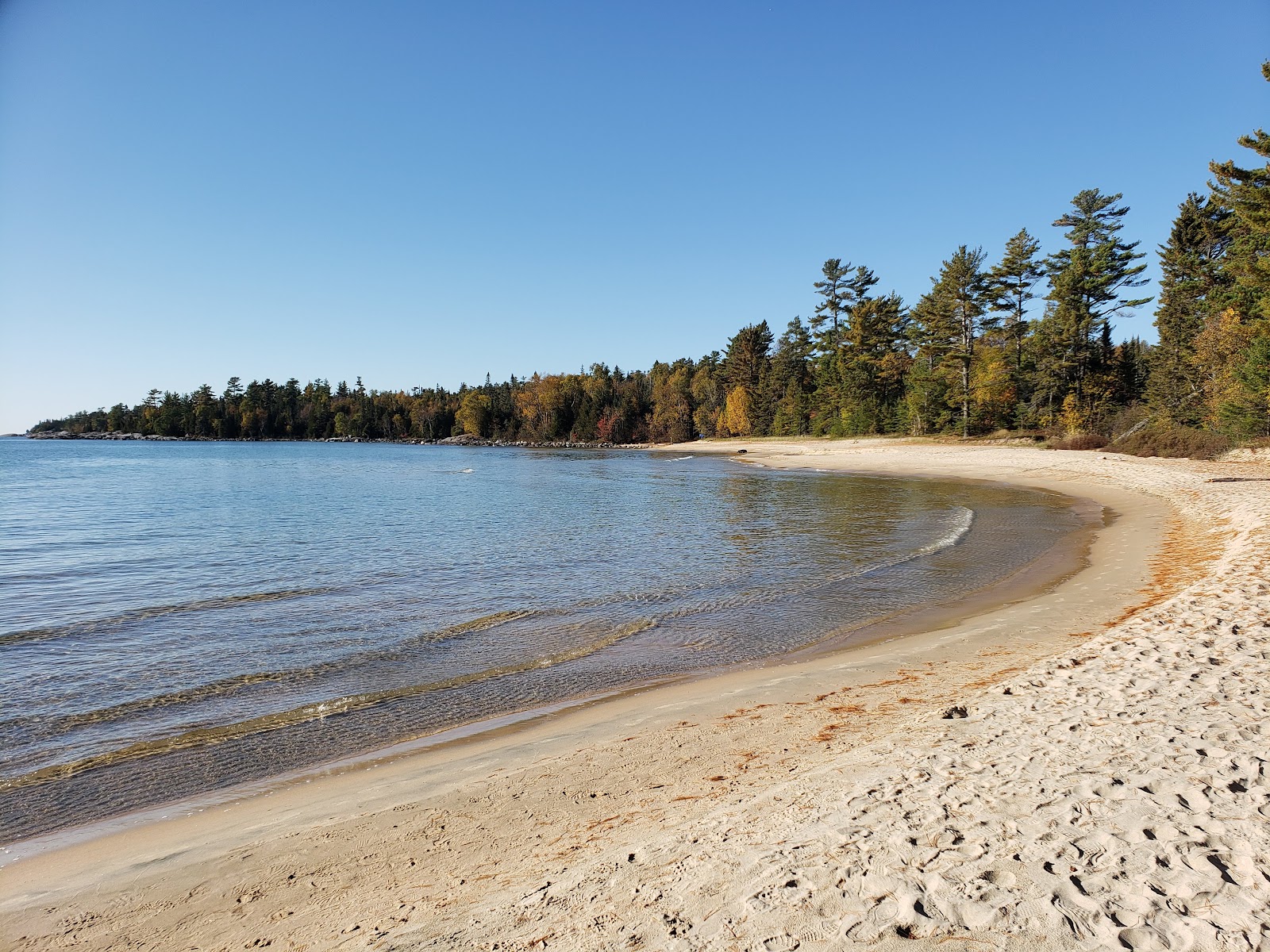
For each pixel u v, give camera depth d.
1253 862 3.47
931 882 3.53
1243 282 34.12
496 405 157.50
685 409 124.81
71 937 4.11
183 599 13.88
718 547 19.62
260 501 35.06
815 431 88.19
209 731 7.60
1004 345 65.25
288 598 13.88
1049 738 5.44
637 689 8.67
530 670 9.48
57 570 17.11
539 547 20.03
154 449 120.50
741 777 5.60
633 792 5.55
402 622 12.04
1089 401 55.56
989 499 29.81
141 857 5.08
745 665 9.53
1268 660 6.91
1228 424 36.12
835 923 3.26
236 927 4.09
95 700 8.55
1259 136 28.11
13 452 104.31
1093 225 57.44
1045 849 3.76
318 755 6.97
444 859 4.69
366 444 152.12
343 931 3.87
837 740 6.26
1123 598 11.49
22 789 6.33
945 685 7.73
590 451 115.50
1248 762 4.62
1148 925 3.06
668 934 3.33
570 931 3.46
